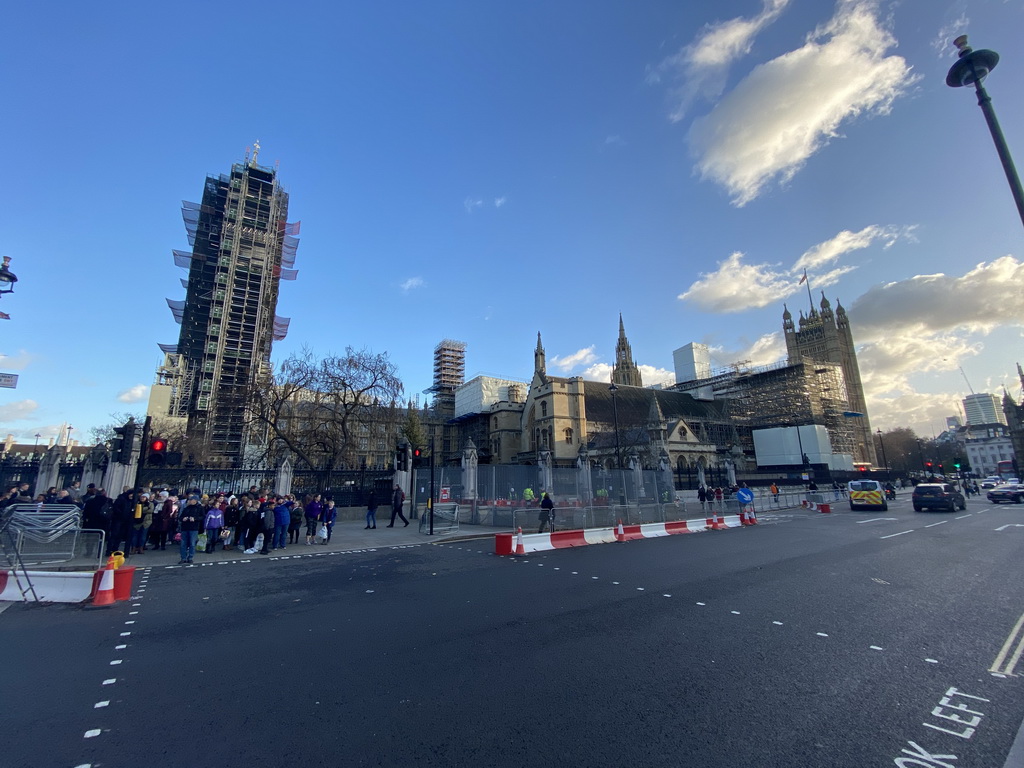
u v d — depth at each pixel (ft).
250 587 36.14
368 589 35.12
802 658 20.80
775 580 36.29
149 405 188.34
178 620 27.61
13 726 15.52
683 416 252.42
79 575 32.71
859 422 320.91
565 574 40.11
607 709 16.33
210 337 204.64
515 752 13.67
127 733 15.03
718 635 23.93
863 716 15.69
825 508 107.04
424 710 16.37
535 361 246.68
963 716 15.57
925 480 206.80
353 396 126.11
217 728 15.28
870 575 37.19
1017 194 22.50
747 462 245.86
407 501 92.99
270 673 19.74
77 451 219.61
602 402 238.27
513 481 91.91
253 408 120.88
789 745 13.94
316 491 85.40
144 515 51.88
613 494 91.76
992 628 24.11
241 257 221.87
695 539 63.62
